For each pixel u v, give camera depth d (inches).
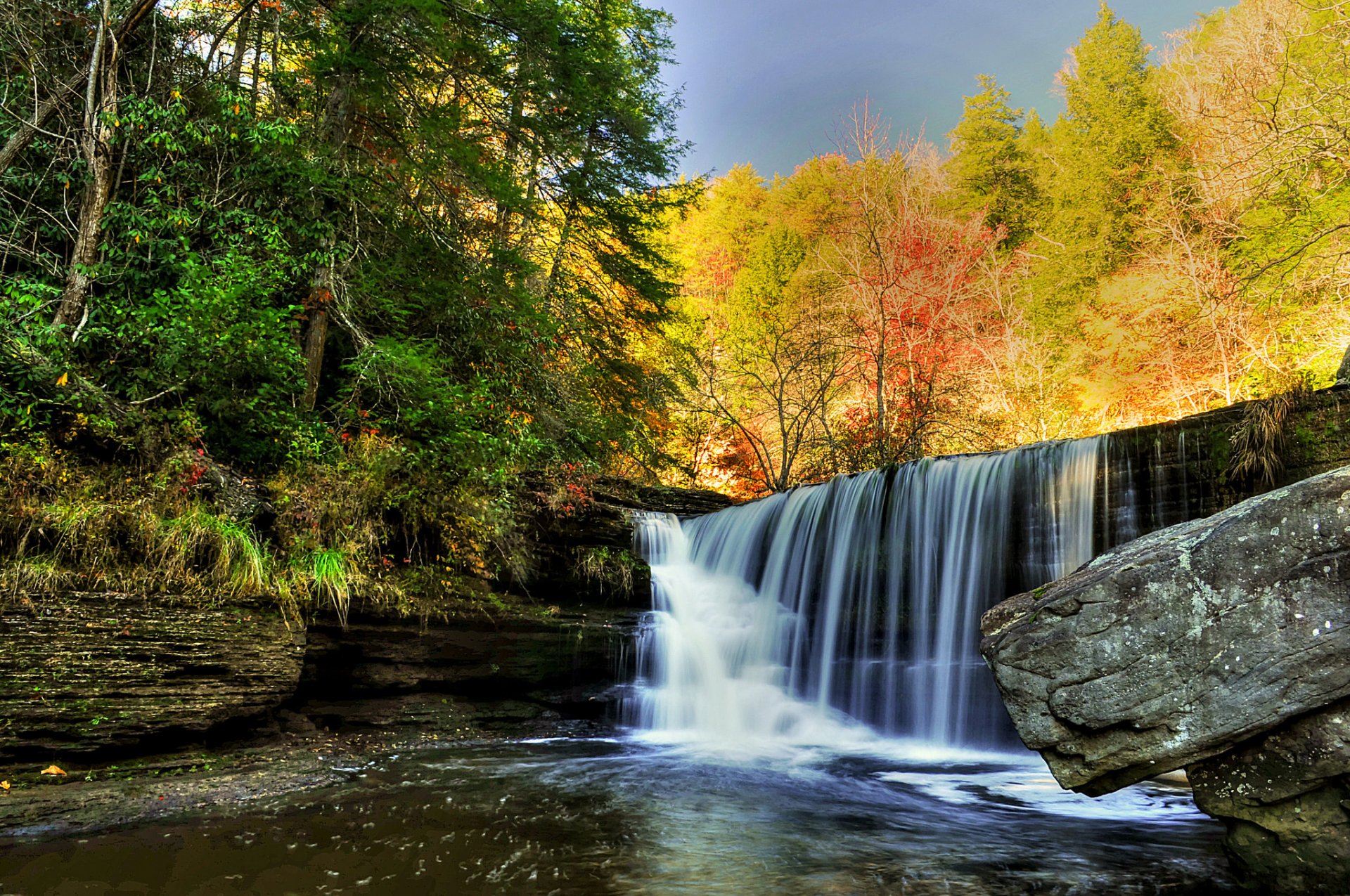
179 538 239.5
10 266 329.4
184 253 313.7
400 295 415.5
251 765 231.0
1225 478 295.1
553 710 351.6
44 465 231.8
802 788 247.8
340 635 286.5
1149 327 829.2
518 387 450.0
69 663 206.7
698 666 397.7
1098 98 1091.9
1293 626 122.1
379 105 391.9
